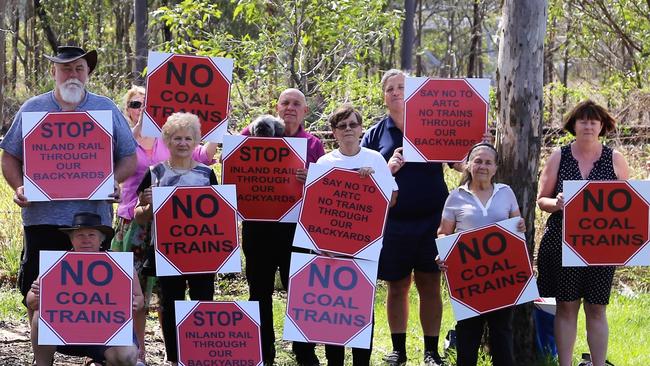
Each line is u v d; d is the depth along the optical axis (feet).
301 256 22.47
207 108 24.12
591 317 23.84
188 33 43.39
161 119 23.94
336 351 22.99
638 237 22.77
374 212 22.48
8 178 21.90
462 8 133.08
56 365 23.89
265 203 24.11
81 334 20.25
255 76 43.19
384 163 23.07
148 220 22.91
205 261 22.07
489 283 22.34
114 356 20.58
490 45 148.46
